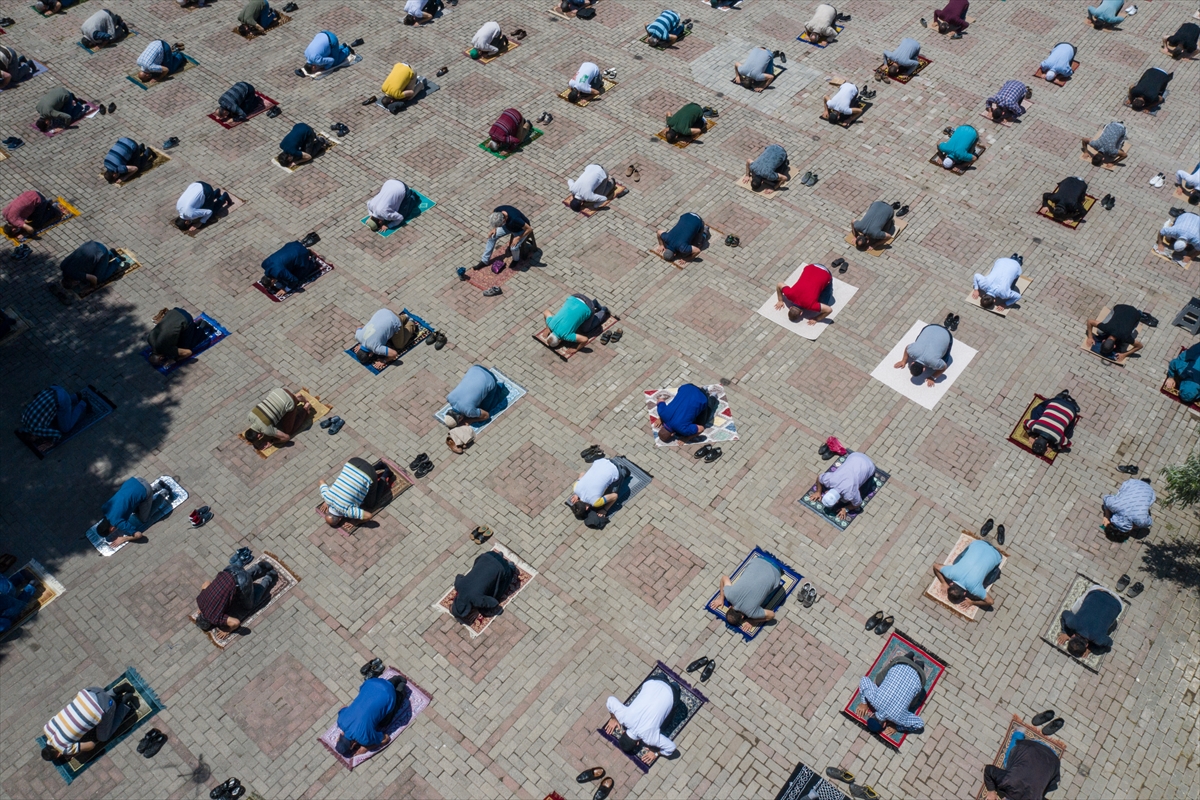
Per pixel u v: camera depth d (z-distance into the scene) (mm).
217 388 19281
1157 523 17312
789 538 16844
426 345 19984
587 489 16703
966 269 21844
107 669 15297
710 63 28109
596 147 25016
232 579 15406
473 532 16781
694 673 15133
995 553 15914
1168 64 28422
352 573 16391
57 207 23156
